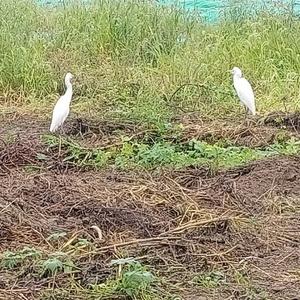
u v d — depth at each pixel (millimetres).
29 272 3066
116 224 3531
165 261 3180
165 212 3697
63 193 3879
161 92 6039
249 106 5434
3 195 3844
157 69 6461
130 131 5121
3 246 3324
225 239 3416
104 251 3219
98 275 3027
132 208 3707
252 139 4969
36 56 6410
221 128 5129
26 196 3854
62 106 5008
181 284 3020
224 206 3789
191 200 3811
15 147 4613
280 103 5938
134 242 3307
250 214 3715
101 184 4059
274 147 4773
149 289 2930
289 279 3111
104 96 6023
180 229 3455
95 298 2863
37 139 4953
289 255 3320
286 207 3834
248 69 6414
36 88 6148
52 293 2916
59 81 6250
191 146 4789
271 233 3537
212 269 3168
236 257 3279
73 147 4676
